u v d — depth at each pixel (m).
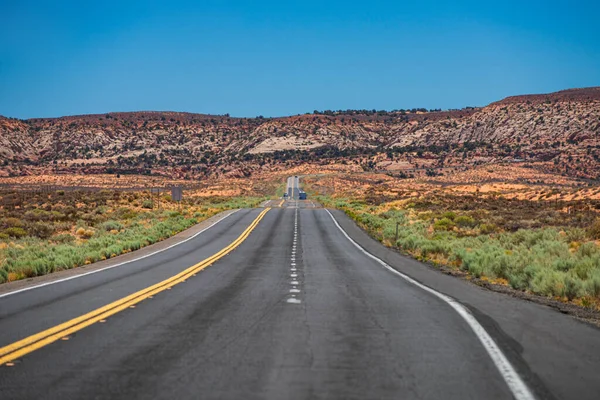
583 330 8.77
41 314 9.85
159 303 11.24
